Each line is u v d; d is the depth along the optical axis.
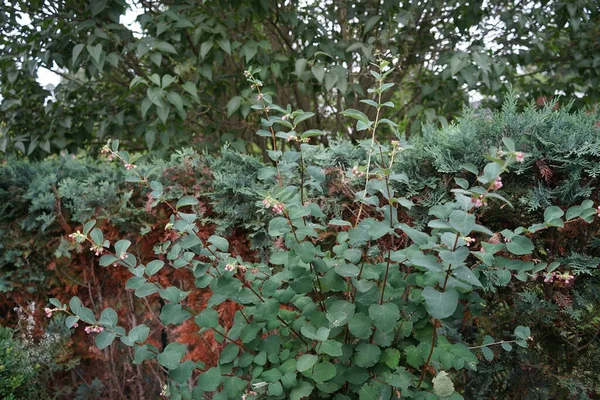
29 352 2.70
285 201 1.76
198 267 1.87
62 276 2.93
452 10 3.89
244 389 1.88
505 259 1.77
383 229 1.60
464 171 2.13
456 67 3.15
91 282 2.94
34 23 3.43
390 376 1.71
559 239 2.09
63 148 3.74
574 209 1.65
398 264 1.92
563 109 2.14
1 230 2.94
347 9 3.80
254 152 4.74
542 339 2.19
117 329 1.78
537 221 2.12
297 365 1.63
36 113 3.78
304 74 3.37
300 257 1.70
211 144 3.79
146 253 2.72
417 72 4.37
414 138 2.36
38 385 2.82
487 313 2.23
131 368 2.93
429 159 2.21
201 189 2.54
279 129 3.84
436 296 1.47
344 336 1.92
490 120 2.25
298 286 1.76
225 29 3.35
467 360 1.71
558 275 1.74
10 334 2.74
